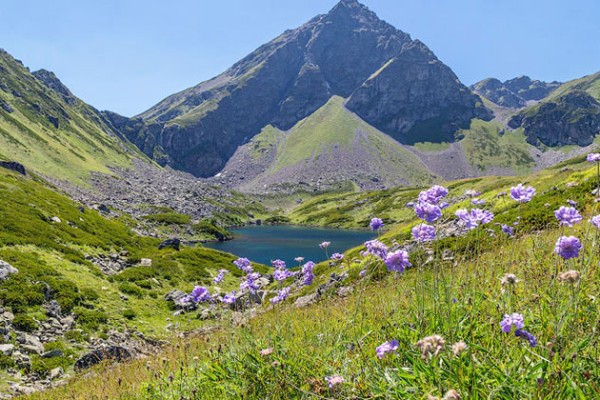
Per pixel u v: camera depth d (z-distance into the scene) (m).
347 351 4.07
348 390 3.22
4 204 40.97
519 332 2.76
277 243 119.25
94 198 129.75
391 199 187.75
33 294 23.59
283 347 4.41
